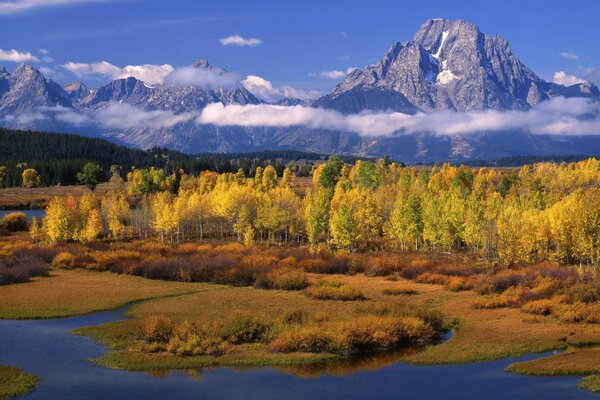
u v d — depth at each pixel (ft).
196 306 199.72
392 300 213.25
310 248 355.56
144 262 290.15
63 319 182.70
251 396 115.55
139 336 157.58
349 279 269.03
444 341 159.43
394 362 140.36
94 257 310.04
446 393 117.08
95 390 117.91
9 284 244.22
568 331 161.99
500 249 309.63
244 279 252.01
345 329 152.87
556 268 260.01
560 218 303.48
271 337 155.02
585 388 118.83
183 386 121.19
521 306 195.72
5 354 142.20
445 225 359.25
